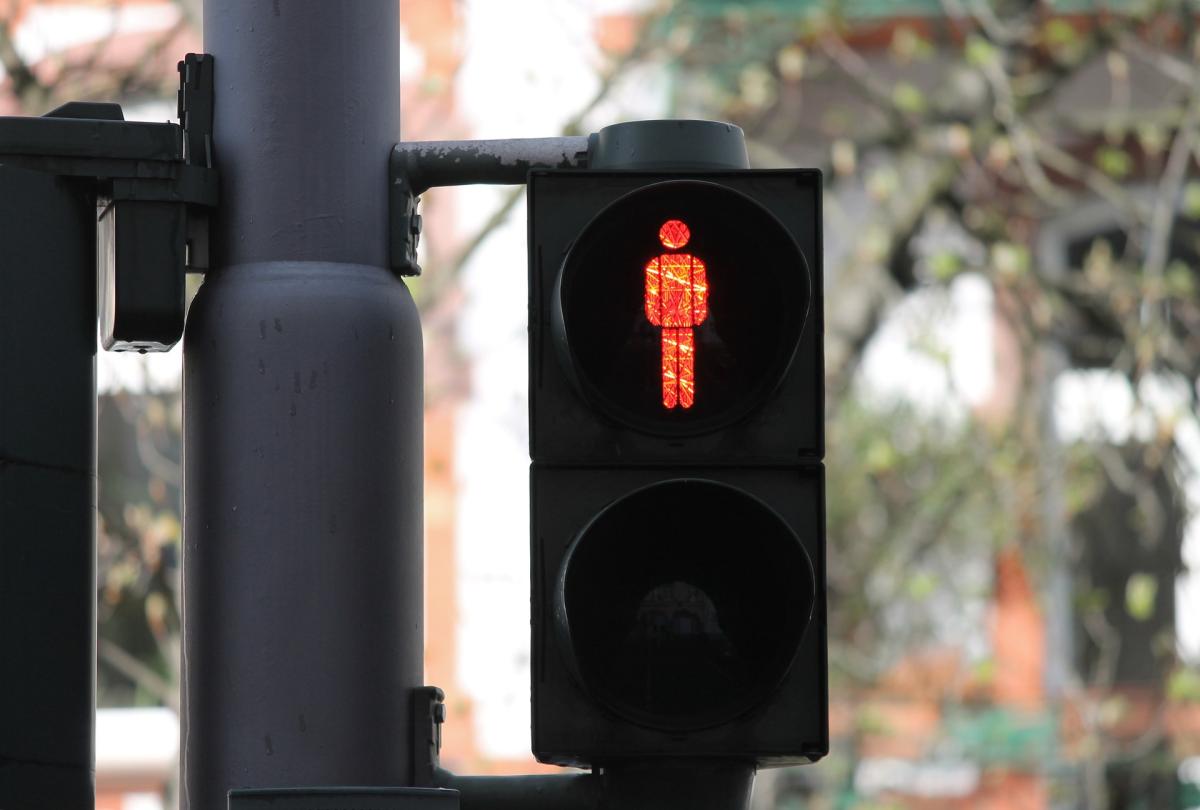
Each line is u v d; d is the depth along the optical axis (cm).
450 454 2958
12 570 760
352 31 803
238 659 757
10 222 774
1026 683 2959
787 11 2809
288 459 766
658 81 2764
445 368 2891
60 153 781
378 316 783
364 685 761
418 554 784
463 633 2958
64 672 764
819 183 782
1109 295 2762
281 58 796
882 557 2712
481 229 2469
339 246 791
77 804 762
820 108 3102
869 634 2819
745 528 760
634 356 765
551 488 753
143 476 2600
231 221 789
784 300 767
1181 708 2911
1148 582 2719
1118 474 2719
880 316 2744
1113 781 2986
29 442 768
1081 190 3231
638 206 768
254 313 774
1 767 748
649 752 742
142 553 2462
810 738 750
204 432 775
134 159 783
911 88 2714
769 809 2644
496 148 810
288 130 793
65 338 780
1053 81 2736
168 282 778
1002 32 2666
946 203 2769
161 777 2977
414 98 2725
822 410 765
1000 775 2953
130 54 2712
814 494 760
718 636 756
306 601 760
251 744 753
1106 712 2739
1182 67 2766
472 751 2909
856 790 2798
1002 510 2733
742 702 749
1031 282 2755
